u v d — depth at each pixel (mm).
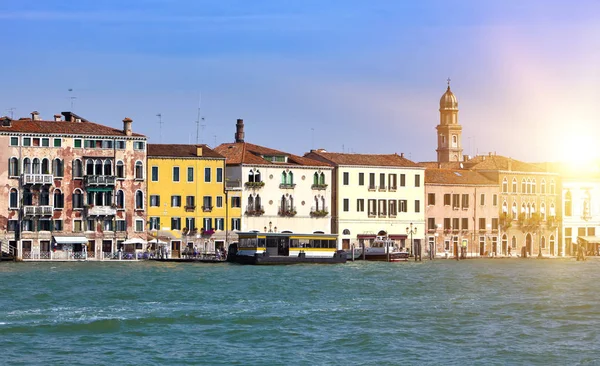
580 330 62438
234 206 130375
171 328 60875
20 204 118062
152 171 125125
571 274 107750
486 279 97250
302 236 118250
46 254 118000
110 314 65312
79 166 120812
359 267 114000
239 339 58219
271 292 80125
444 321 65188
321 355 54500
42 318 63438
